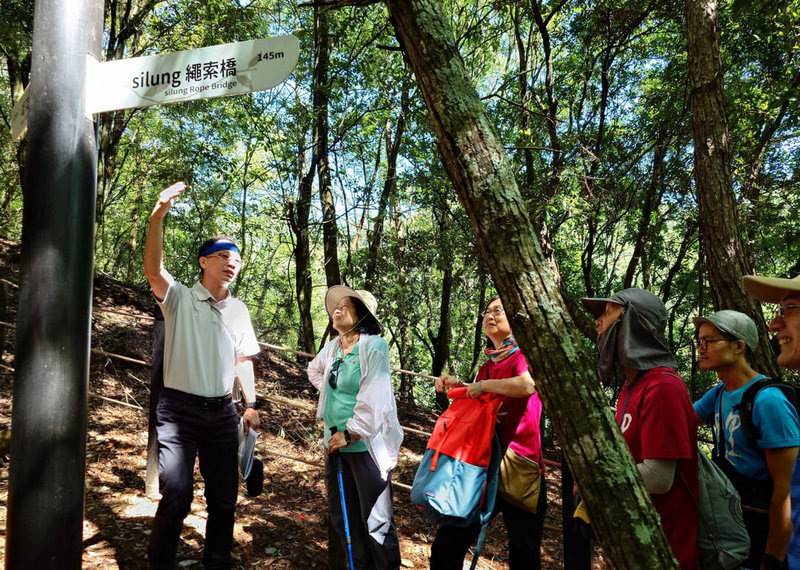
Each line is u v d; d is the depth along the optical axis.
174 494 2.54
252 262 17.20
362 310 2.97
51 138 1.76
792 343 1.58
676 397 1.94
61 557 1.71
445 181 8.21
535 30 11.58
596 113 10.91
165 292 2.69
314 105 9.17
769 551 2.04
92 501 3.63
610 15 9.55
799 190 8.05
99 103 1.86
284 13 10.66
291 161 9.73
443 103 1.16
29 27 6.77
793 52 7.69
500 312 2.73
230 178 10.61
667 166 10.50
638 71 11.05
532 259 1.10
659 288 13.96
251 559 3.17
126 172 15.80
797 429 2.07
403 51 1.23
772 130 9.12
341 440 2.69
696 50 3.67
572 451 1.06
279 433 6.00
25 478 1.69
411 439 7.26
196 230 12.12
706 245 3.57
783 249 9.64
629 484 1.04
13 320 6.16
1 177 13.05
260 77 1.91
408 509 4.63
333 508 2.91
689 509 1.95
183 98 1.95
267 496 4.25
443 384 2.78
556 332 1.08
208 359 2.73
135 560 2.94
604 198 9.03
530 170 8.73
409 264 9.08
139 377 6.55
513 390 2.45
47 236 1.73
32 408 1.70
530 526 2.60
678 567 1.03
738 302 3.38
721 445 2.35
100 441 4.77
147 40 10.40
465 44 10.51
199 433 2.69
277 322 15.52
